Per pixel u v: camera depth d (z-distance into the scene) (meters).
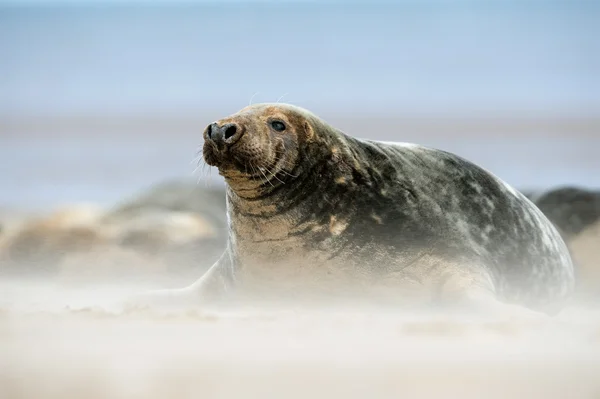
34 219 61.25
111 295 41.22
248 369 20.08
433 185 35.38
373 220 33.78
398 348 22.88
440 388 18.34
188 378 19.11
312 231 33.50
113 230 58.94
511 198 37.06
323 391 18.09
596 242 45.31
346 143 34.75
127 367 20.17
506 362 21.00
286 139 33.28
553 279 37.44
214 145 32.34
